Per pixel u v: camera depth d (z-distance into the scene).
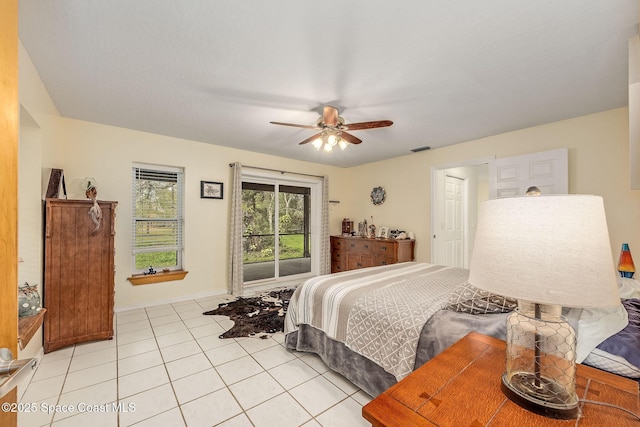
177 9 1.48
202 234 4.05
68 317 2.44
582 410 0.76
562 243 0.71
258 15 1.52
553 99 2.54
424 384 0.90
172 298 3.78
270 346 2.51
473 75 2.12
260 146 4.26
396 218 4.90
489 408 0.78
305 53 1.86
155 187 3.74
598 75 2.12
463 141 3.89
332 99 2.54
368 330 1.78
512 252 0.77
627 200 2.67
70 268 2.46
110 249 2.65
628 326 1.21
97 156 3.24
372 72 2.09
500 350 1.13
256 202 4.91
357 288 2.14
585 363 1.09
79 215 2.52
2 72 0.62
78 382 1.94
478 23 1.56
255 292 4.39
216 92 2.44
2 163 0.62
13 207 0.65
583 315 1.33
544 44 1.75
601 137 2.81
